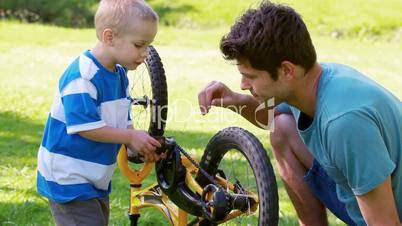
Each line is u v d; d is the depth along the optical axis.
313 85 2.85
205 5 16.61
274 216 2.87
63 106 3.24
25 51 11.79
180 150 3.27
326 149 2.78
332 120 2.70
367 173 2.66
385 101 2.77
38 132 6.64
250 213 3.03
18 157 5.70
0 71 9.88
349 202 3.02
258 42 2.76
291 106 3.06
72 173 3.25
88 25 16.50
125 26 3.21
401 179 2.84
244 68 2.85
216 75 9.80
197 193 3.20
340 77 2.81
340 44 13.20
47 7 16.97
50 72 9.96
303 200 3.45
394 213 2.73
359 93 2.73
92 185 3.31
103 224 3.34
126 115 3.41
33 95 8.29
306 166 3.39
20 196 4.66
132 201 3.65
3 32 13.91
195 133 6.52
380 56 11.95
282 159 3.46
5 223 4.20
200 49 12.38
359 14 15.28
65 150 3.25
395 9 15.46
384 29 14.70
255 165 2.94
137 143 3.21
